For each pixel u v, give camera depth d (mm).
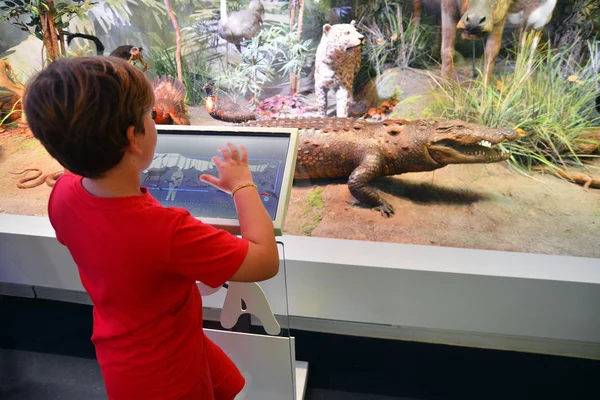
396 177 2564
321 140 2463
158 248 779
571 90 2461
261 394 1473
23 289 2520
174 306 903
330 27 2564
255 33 2941
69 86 648
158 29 3127
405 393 1854
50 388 1932
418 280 1818
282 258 1196
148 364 911
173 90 2949
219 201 1145
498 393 1836
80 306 2459
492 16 2424
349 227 2166
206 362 1096
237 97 3137
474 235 2051
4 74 3232
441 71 2676
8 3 3057
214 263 805
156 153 1246
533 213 2178
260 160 1184
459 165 2592
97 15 3172
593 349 1947
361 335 2174
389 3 2629
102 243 793
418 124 2375
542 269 1770
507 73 2561
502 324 1879
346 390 1876
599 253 1885
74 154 696
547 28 2408
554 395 1816
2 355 2111
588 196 2258
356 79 2865
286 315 1292
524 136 2557
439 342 2109
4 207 2465
